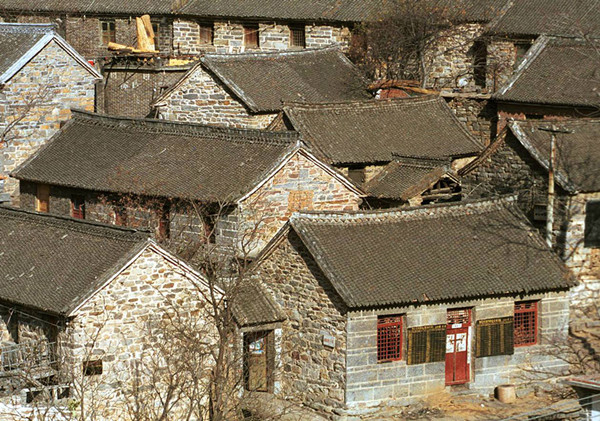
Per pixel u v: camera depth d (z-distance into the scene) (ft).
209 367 144.66
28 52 224.33
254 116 217.97
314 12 276.00
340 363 150.61
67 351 138.31
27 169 203.41
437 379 155.63
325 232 155.84
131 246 142.72
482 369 158.51
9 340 148.87
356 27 270.26
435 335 154.51
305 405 154.71
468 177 192.13
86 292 137.49
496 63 256.52
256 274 160.35
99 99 273.33
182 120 226.79
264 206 175.11
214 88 222.89
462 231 163.94
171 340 138.21
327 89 234.38
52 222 157.28
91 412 129.08
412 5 260.62
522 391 158.40
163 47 294.46
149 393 137.80
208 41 290.56
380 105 217.77
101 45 298.76
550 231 172.86
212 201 173.27
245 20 283.79
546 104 226.99
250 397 148.87
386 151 206.90
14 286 146.82
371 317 150.51
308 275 154.30
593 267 175.32
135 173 188.85
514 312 160.76
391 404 152.56
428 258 157.69
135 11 292.20
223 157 184.24
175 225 180.34
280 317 156.56
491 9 260.21
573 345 163.02
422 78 260.42
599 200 174.70
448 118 223.51
